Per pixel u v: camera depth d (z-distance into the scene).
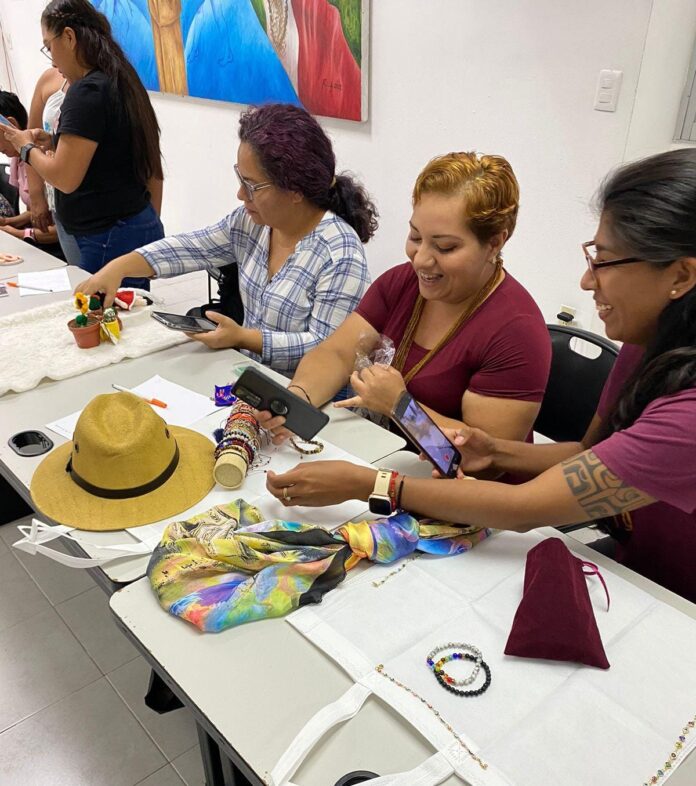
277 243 1.81
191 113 3.87
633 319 0.88
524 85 2.35
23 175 3.40
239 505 1.07
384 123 2.88
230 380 1.54
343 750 0.73
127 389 1.49
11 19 5.07
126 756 1.43
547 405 1.62
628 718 0.75
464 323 1.30
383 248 3.16
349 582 0.95
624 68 2.07
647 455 0.84
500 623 0.88
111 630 1.74
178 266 1.95
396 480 1.03
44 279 2.15
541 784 0.68
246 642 0.86
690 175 0.77
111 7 4.02
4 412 1.41
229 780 1.01
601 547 1.33
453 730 0.73
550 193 2.44
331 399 1.48
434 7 2.49
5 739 1.47
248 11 3.17
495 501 0.96
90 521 1.07
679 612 0.90
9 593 1.86
